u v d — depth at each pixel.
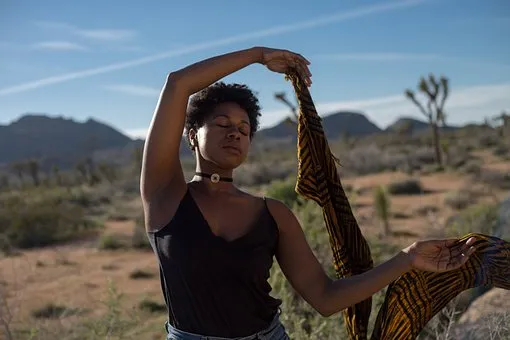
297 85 2.97
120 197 37.72
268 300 2.71
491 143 54.53
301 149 3.04
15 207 22.89
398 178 31.94
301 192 3.08
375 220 16.05
